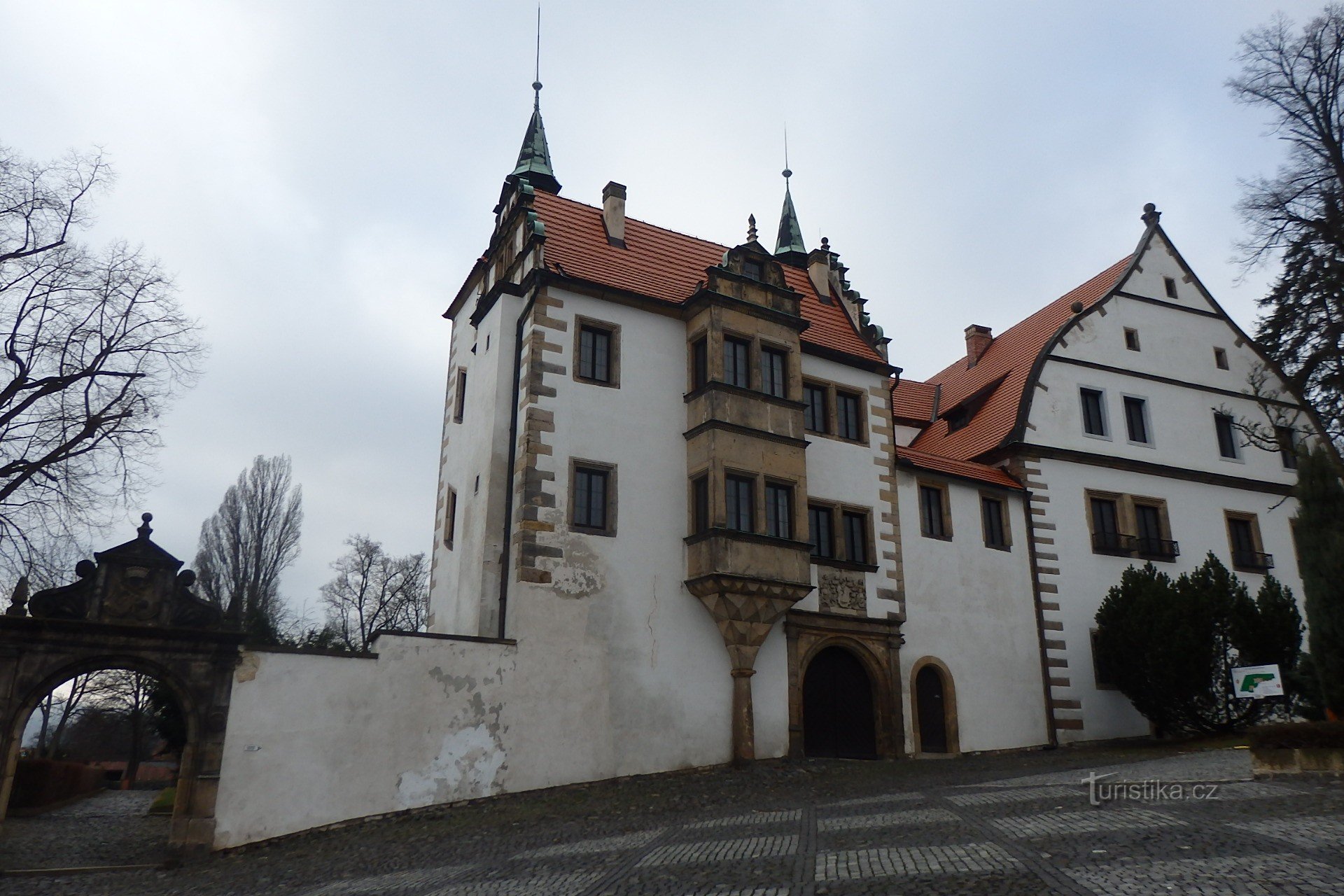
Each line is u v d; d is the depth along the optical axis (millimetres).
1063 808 13320
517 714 19562
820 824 13547
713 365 23250
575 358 22781
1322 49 29062
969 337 37344
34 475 22656
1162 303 33719
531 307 22875
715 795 17812
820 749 23625
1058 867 9719
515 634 20078
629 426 22828
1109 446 30891
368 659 18188
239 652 16797
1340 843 10039
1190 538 31125
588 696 20484
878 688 24594
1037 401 30125
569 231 25391
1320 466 18125
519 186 25750
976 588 27062
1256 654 24891
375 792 17625
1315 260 28891
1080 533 29344
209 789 15945
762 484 22844
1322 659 17281
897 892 9258
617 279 24281
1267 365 33750
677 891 10102
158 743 66375
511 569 21250
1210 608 25172
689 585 22234
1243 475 32844
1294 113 29531
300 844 16266
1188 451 32188
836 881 9867
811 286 30406
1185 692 24797
